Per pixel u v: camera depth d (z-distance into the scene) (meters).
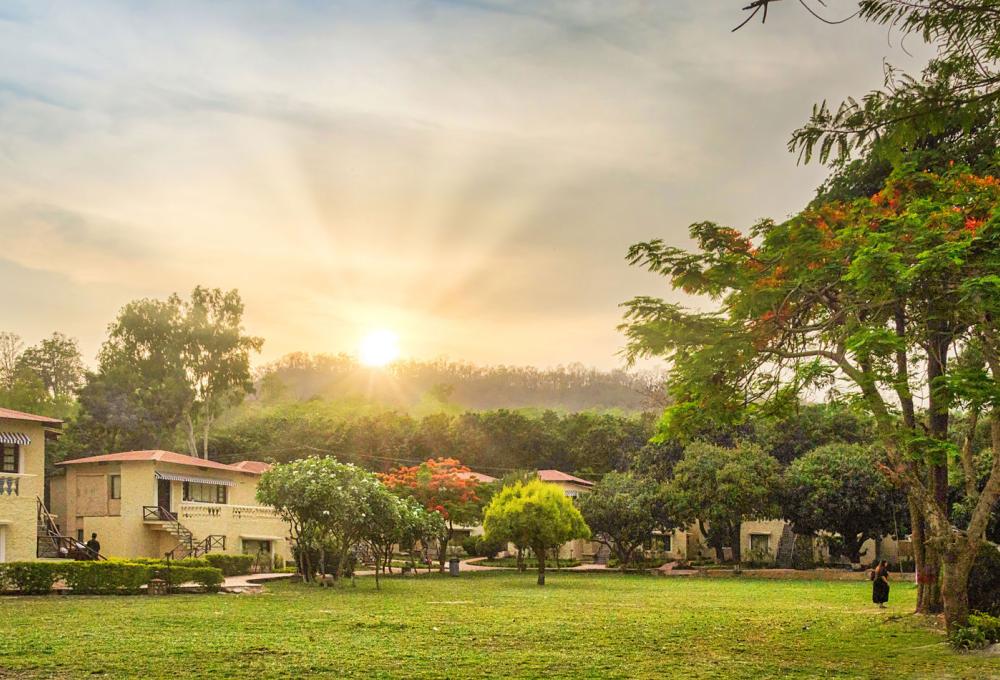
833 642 20.88
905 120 10.06
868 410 23.09
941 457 21.23
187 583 34.84
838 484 57.19
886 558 66.75
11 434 40.66
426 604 30.72
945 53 9.77
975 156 22.36
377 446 94.75
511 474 67.31
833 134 10.29
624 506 61.78
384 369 181.12
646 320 21.17
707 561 68.94
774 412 23.30
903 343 18.22
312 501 38.91
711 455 60.34
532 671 16.03
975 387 17.53
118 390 76.00
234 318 81.38
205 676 14.91
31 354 99.81
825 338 21.55
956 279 17.98
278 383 123.31
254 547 55.59
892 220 19.00
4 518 37.84
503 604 31.28
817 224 20.08
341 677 15.05
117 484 51.12
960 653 19.00
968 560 20.39
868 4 9.45
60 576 31.73
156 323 78.12
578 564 68.75
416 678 15.10
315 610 27.27
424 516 52.81
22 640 18.77
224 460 89.94
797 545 63.19
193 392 78.06
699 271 20.20
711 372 21.20
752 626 24.31
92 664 15.91
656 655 18.42
